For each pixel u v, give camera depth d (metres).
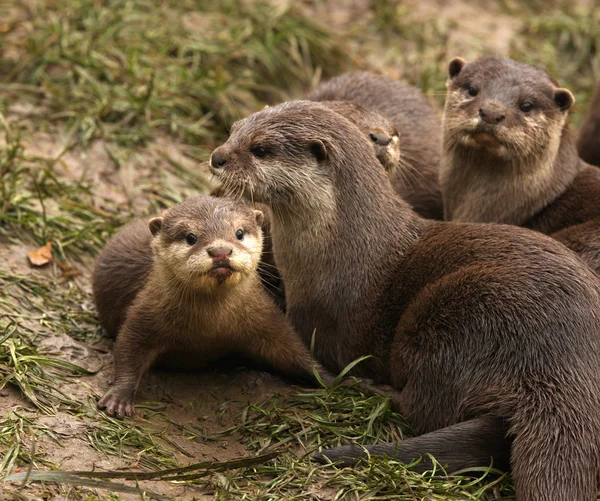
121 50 15.97
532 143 11.80
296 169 10.20
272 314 10.16
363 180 10.41
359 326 10.29
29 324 10.71
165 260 9.62
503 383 8.77
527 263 9.26
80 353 10.48
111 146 14.43
